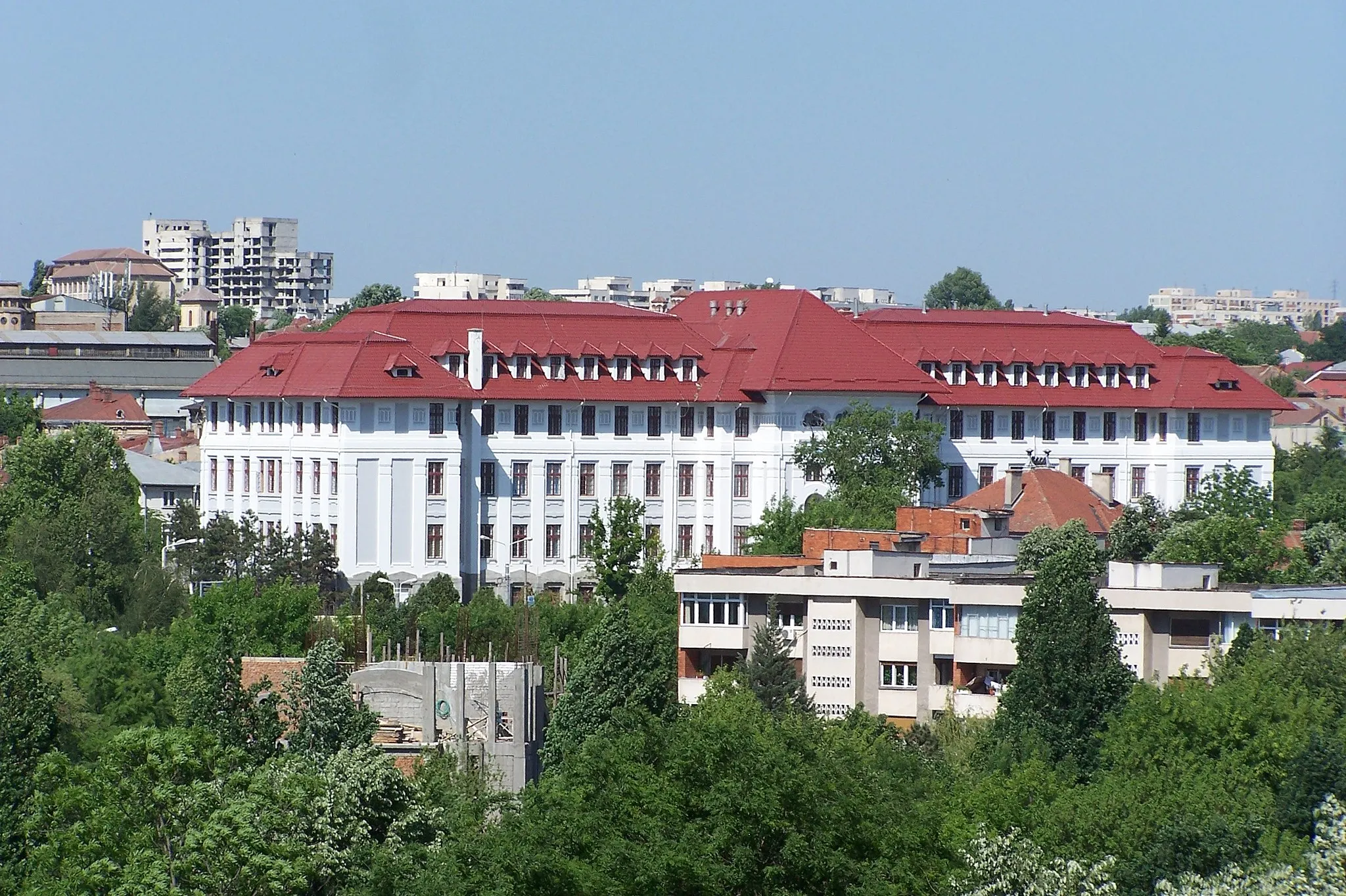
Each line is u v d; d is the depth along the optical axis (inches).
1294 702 7337.6
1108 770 7219.5
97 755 6968.5
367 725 7052.2
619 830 5418.3
